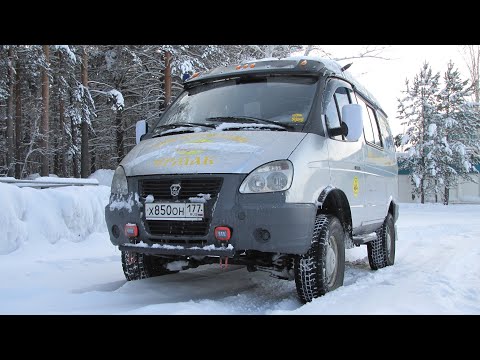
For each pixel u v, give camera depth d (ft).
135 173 14.57
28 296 14.78
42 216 25.75
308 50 66.23
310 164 13.91
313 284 13.82
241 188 13.01
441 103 110.11
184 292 15.65
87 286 16.90
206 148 13.98
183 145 14.55
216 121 15.96
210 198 13.24
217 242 13.12
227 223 13.01
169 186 13.88
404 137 108.78
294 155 13.50
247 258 14.15
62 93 85.61
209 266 21.27
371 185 20.01
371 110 22.38
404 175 115.44
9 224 23.70
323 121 15.33
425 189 108.58
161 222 13.96
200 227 13.41
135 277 17.10
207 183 13.38
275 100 16.10
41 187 30.37
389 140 25.36
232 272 19.77
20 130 90.84
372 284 16.25
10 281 17.56
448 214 71.41
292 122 14.99
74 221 27.45
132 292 15.19
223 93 17.39
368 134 20.74
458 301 14.08
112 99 79.61
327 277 14.44
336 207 16.08
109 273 19.63
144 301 14.30
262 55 67.77
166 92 69.51
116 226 15.02
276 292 16.17
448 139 109.29
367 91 22.67
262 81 17.08
